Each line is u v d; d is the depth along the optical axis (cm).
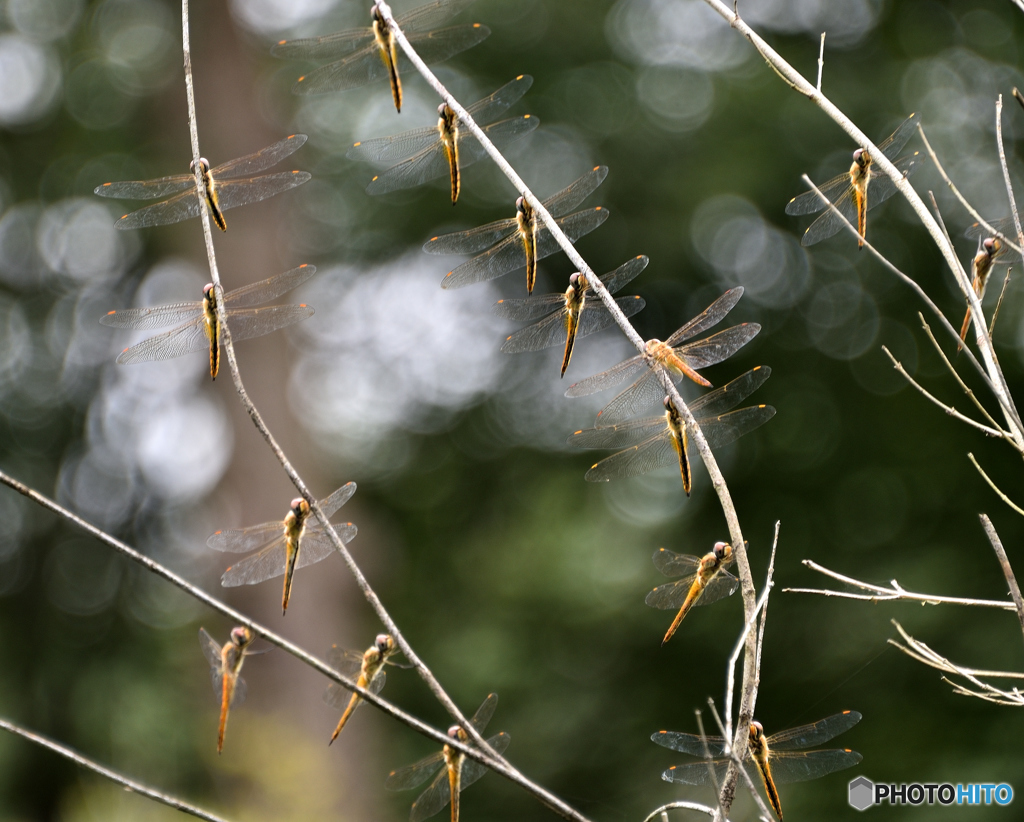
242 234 1386
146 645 1372
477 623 1571
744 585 296
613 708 1391
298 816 880
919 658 330
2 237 1723
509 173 333
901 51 1483
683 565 366
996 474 1271
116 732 1086
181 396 1728
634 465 388
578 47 1631
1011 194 322
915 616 1186
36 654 1501
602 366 1684
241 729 932
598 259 1576
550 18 1631
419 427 1856
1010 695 318
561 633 1447
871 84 1451
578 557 1476
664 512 1498
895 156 390
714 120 1515
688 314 1573
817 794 1095
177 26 1494
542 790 275
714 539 1425
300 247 1798
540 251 427
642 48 1648
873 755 1109
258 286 395
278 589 1230
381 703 276
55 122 1623
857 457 1390
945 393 1333
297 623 1227
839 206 396
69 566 1755
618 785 1347
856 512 1363
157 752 1041
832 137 1445
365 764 1221
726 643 1330
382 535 1468
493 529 1694
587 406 1703
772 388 1466
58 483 1809
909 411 1365
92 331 1797
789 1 1559
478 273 430
